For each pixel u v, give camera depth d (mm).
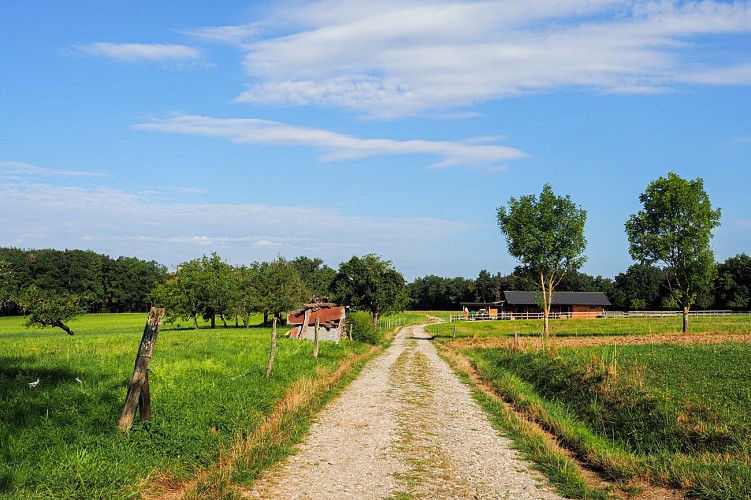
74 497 8211
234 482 9984
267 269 80438
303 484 10281
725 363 25422
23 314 113188
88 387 14812
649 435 13328
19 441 9938
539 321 89375
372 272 63438
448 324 90750
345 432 14641
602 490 10164
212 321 74125
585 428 15086
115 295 127438
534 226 61656
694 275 58562
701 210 58500
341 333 46688
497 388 22688
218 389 16188
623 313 107812
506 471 11375
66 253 127688
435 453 12719
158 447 10773
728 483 9539
